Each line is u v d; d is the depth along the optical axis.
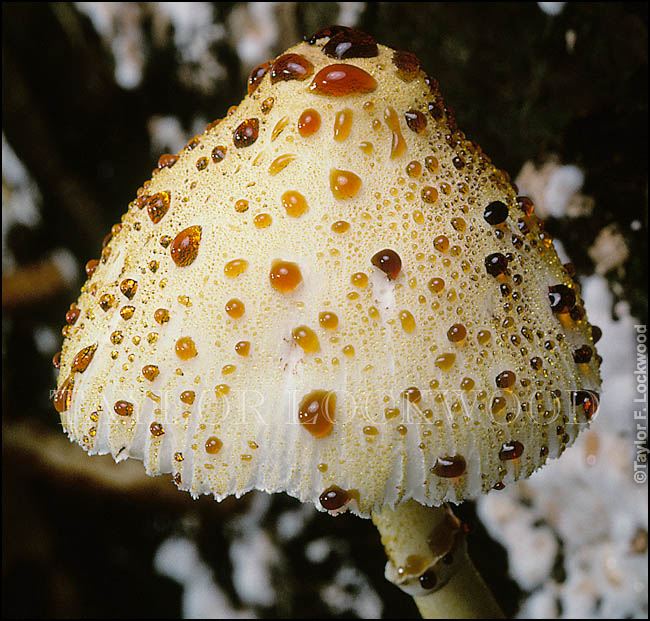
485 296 0.14
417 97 0.14
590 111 0.19
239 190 0.14
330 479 0.13
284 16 0.22
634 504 0.22
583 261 0.21
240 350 0.13
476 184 0.14
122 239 0.15
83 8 0.26
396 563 0.16
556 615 0.24
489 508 0.24
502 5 0.19
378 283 0.14
